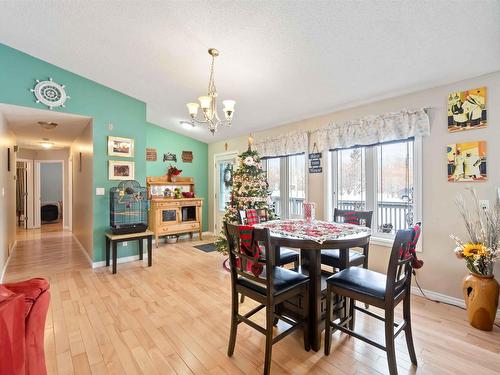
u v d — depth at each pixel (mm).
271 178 4855
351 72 2738
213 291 3043
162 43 2791
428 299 2785
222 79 3289
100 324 2326
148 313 2527
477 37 2049
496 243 2240
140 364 1823
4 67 3172
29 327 1199
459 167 2592
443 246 2709
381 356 1898
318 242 1906
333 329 2059
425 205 2826
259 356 1913
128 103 4121
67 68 3537
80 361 1848
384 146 3264
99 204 3906
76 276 3512
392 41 2227
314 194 3957
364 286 1755
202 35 2553
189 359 1880
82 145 4727
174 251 4840
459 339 2090
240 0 2074
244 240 1813
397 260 1605
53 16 2588
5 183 3820
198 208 5781
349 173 3627
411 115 2885
